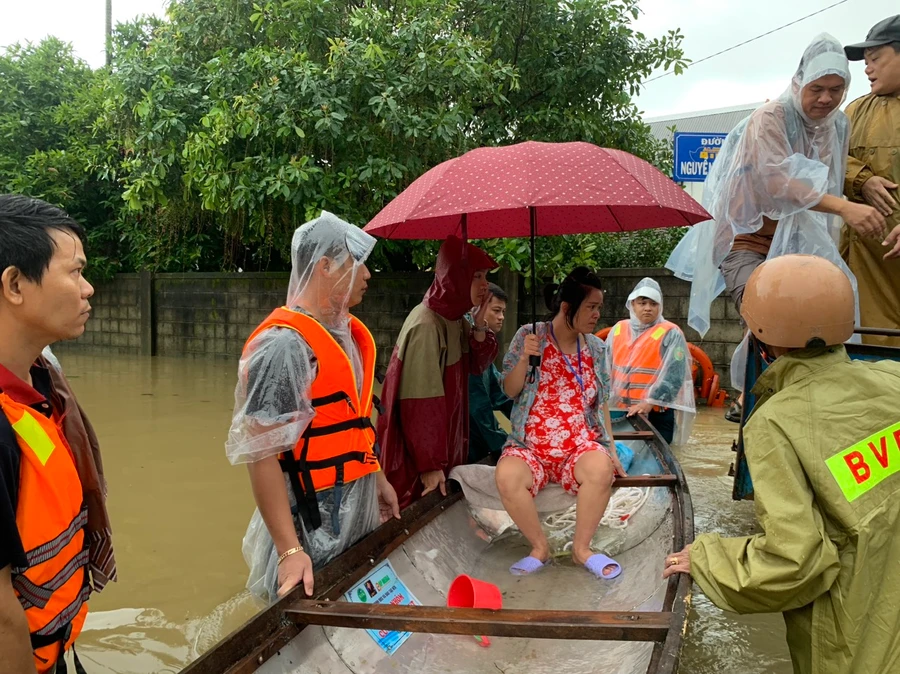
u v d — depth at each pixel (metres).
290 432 2.28
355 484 2.66
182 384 8.73
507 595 3.11
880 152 3.55
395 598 2.70
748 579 1.83
